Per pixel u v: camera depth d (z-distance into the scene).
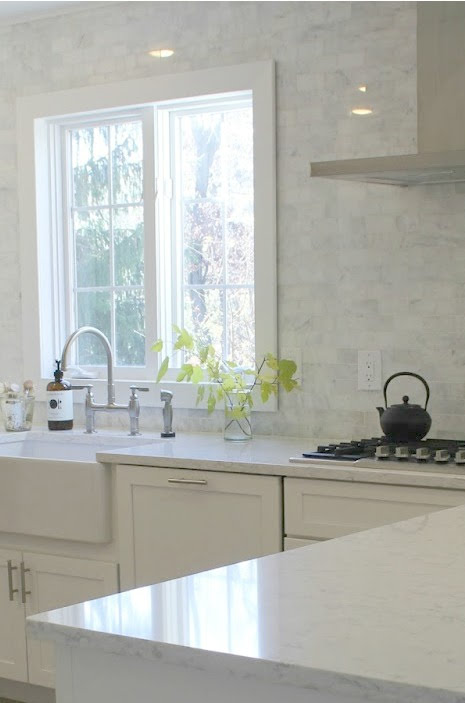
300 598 1.54
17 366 4.63
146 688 1.43
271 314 3.92
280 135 3.90
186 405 4.17
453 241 3.57
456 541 1.93
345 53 3.75
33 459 3.64
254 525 3.24
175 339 4.34
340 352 3.81
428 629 1.38
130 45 4.24
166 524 3.42
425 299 3.63
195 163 4.29
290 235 3.89
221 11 4.01
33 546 3.72
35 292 4.54
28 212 4.54
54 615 1.49
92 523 3.53
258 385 3.95
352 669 1.23
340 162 3.26
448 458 3.07
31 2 4.27
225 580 1.66
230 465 3.26
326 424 3.85
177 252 4.34
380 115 3.70
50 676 3.69
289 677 1.25
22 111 4.52
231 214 4.21
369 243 3.73
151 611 1.49
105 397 4.40
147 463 3.42
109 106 4.29
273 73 3.88
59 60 4.43
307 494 3.14
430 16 3.30
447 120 3.27
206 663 1.31
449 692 1.16
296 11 3.85
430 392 3.63
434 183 3.57
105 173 4.50
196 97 4.09
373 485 3.03
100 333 4.24
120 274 4.49
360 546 1.90
